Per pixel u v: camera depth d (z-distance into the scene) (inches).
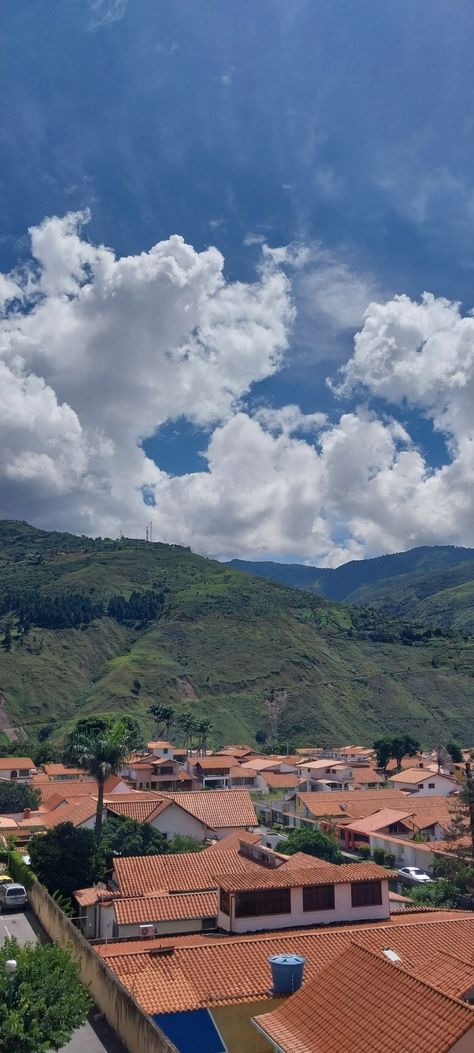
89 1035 798.5
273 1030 731.4
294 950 1006.4
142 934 1234.6
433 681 7524.6
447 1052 613.9
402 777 4148.6
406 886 2365.9
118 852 2288.4
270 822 3634.4
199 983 906.1
